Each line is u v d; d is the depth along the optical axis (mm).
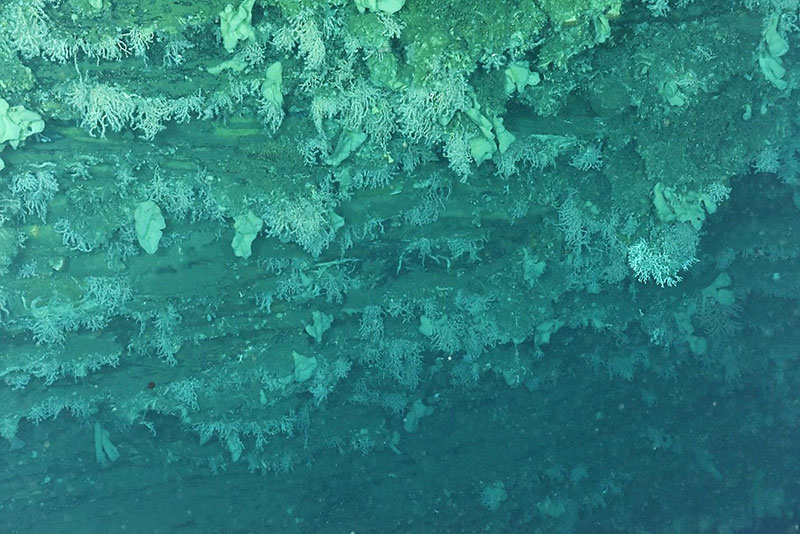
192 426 2324
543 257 2283
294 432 2463
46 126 1722
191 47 1687
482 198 2141
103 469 2338
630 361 2664
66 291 1940
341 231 2086
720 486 2922
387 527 2607
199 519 2441
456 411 2611
